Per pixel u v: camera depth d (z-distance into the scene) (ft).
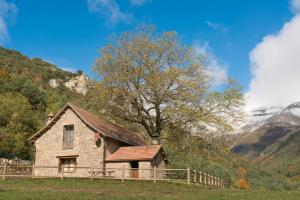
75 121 150.00
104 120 166.71
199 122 150.41
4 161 168.86
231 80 154.10
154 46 151.23
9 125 278.87
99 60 153.99
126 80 148.46
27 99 364.99
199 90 149.69
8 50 653.30
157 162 144.36
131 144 160.04
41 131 153.69
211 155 161.07
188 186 112.68
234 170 358.84
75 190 97.96
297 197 88.53
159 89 148.15
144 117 158.81
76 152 146.30
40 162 151.43
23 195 82.28
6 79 397.60
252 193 95.91
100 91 155.12
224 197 87.30
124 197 83.92
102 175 138.92
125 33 154.71
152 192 96.63
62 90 522.47
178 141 161.99
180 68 151.94
